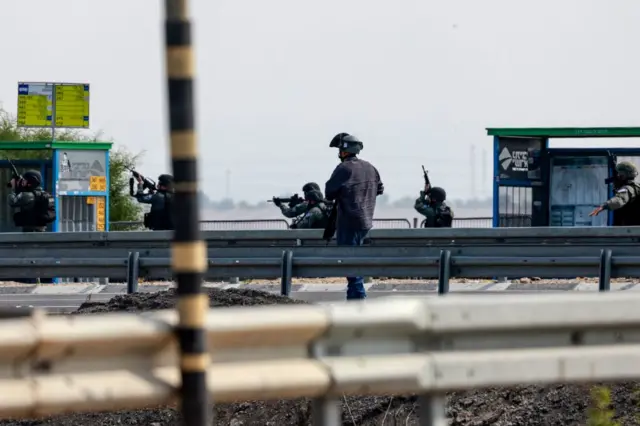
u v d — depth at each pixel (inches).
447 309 676.7
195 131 615.8
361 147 1756.9
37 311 620.7
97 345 609.6
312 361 656.4
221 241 2365.9
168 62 613.0
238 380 633.6
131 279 2017.7
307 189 2600.9
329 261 1875.0
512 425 986.7
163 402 620.1
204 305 619.5
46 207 2773.1
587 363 706.2
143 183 2783.0
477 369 682.2
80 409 605.6
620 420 937.5
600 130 2753.4
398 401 1032.2
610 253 1739.7
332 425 662.5
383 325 663.8
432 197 2694.4
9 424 1109.1
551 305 695.1
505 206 2815.0
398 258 1849.2
